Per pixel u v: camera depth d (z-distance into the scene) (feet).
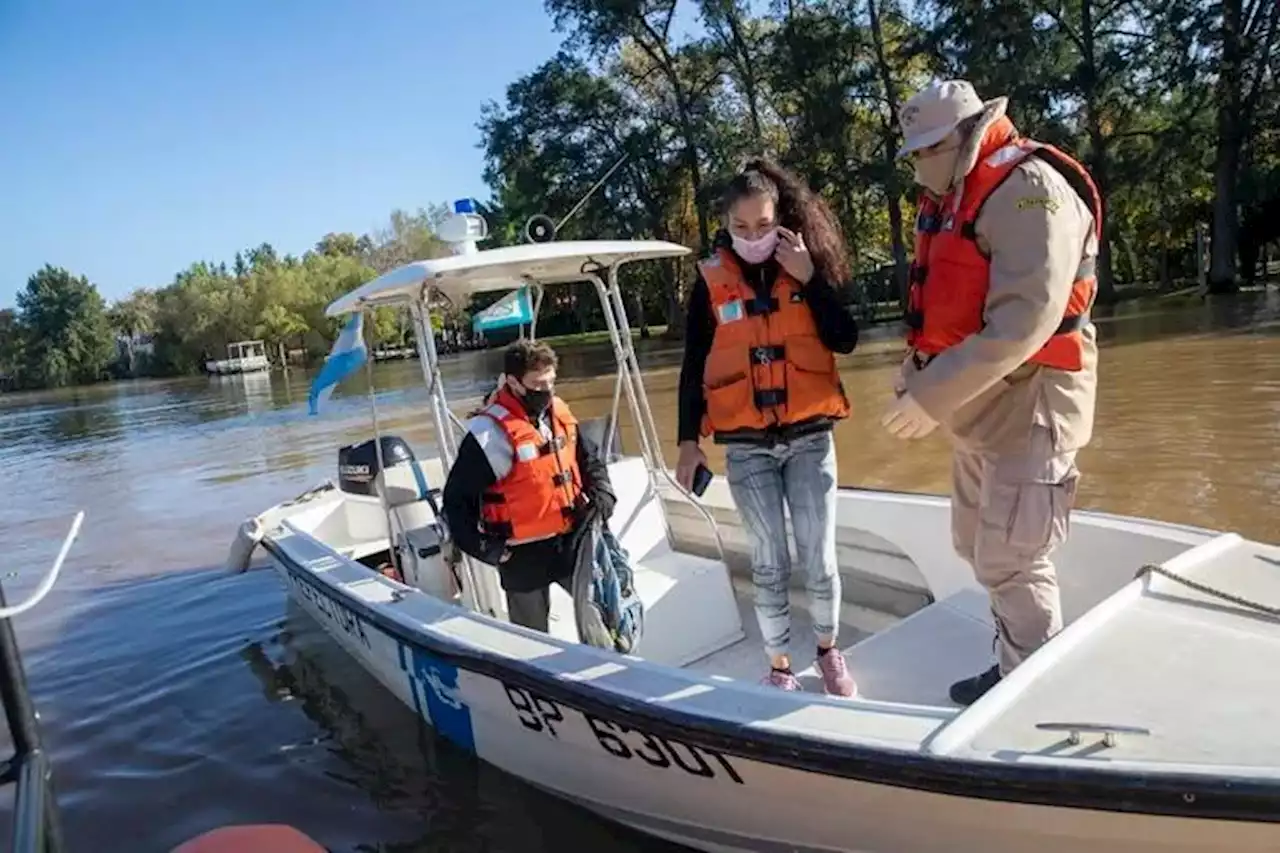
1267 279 97.76
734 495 10.59
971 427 8.60
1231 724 6.66
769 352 10.18
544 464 11.68
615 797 10.52
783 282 10.19
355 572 14.69
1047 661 7.73
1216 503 20.35
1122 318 66.74
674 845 10.44
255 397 104.78
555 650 10.39
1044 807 6.88
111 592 24.18
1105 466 24.13
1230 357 39.81
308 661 17.51
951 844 7.76
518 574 11.90
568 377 67.62
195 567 25.94
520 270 13.74
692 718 8.57
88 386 226.58
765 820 8.96
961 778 7.03
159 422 81.92
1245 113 83.41
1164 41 84.69
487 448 11.54
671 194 114.11
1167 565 8.95
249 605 21.56
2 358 252.01
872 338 74.23
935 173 8.30
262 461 46.42
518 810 11.60
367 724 14.39
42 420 104.78
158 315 235.81
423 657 11.99
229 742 14.57
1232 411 28.66
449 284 13.84
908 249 110.83
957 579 12.61
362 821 11.89
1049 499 8.29
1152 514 20.22
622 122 112.57
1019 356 7.57
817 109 95.91
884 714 7.99
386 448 18.16
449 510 11.55
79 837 12.40
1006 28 85.46
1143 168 86.43
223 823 12.32
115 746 14.93
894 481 26.03
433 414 13.76
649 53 107.24
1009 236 7.57
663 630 12.80
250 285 219.00
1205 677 7.22
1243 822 6.21
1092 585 11.14
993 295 7.63
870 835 8.21
